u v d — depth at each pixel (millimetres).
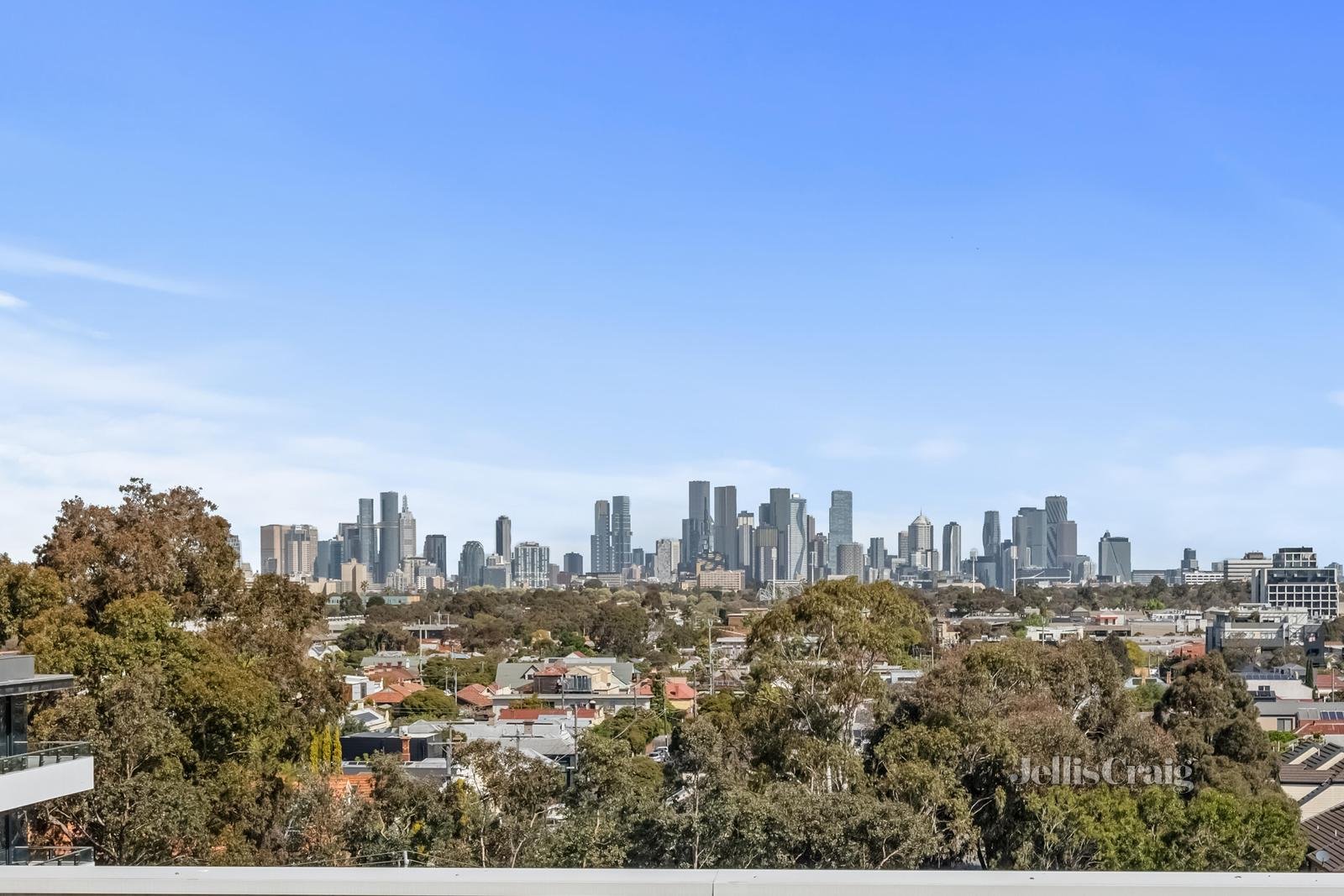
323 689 46688
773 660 45594
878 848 33500
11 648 35875
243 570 49312
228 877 9273
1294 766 61625
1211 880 9047
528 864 35031
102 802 30906
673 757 41312
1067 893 8867
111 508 44781
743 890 8891
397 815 38625
